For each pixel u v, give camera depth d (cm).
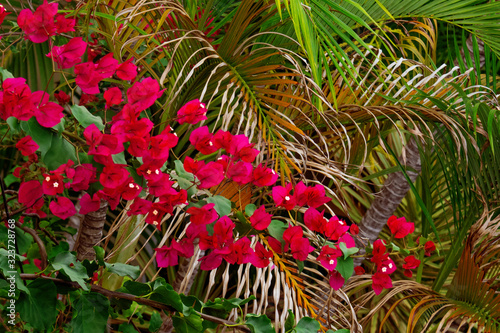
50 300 208
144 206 223
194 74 268
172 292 209
